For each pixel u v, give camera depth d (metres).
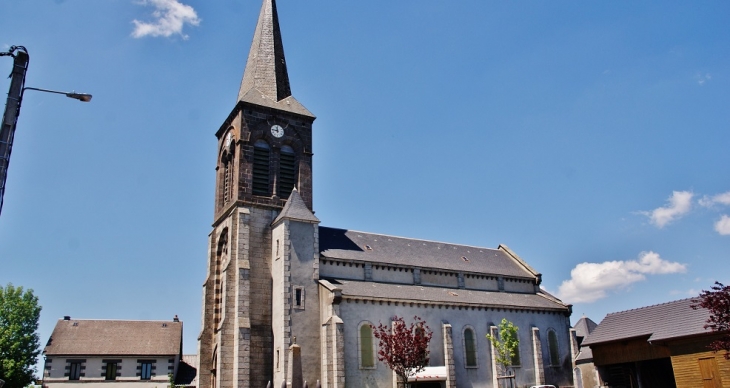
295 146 53.81
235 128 52.56
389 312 46.09
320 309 45.16
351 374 42.41
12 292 59.53
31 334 58.81
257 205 49.41
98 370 59.25
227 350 44.28
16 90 15.29
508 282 59.38
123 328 63.88
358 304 44.88
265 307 46.06
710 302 28.62
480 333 50.28
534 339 53.09
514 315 53.41
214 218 53.84
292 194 49.19
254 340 44.50
